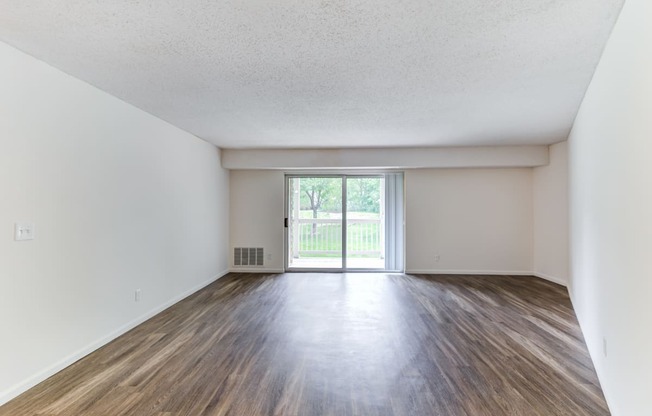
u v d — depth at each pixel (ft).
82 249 9.52
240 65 8.34
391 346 10.34
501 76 9.00
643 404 5.21
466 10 5.97
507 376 8.50
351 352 9.91
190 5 5.83
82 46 7.41
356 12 6.03
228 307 14.28
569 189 15.53
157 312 13.35
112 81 9.47
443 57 7.86
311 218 22.48
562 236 18.10
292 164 19.89
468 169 21.01
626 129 6.02
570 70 8.62
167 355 9.66
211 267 18.89
